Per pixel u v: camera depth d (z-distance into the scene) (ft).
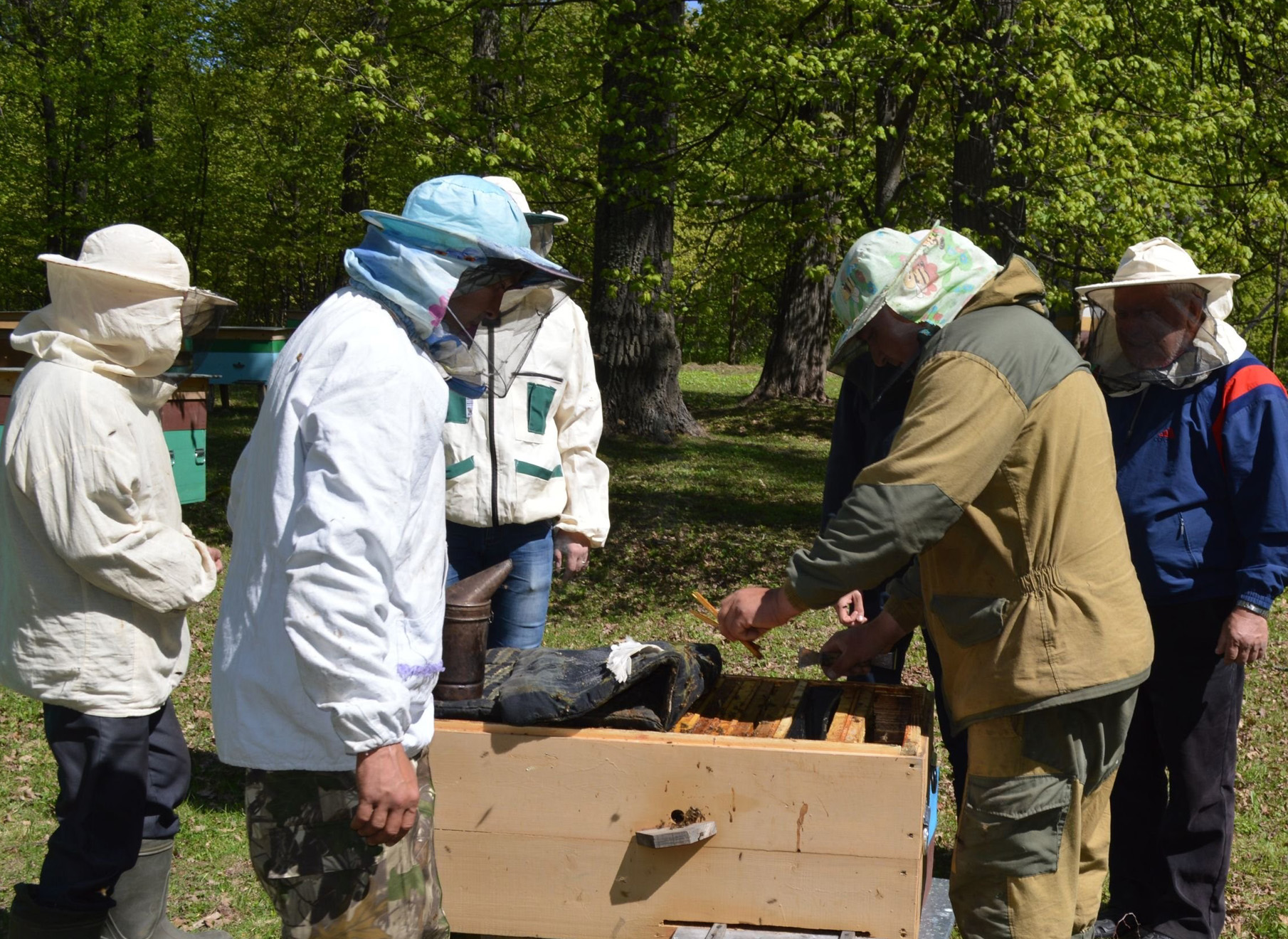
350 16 54.85
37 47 63.21
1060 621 7.63
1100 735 7.84
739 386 79.10
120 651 9.39
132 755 9.47
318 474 6.39
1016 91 28.19
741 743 8.05
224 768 15.65
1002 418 7.46
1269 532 10.19
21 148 65.77
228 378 55.06
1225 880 11.23
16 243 64.90
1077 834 7.91
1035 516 7.66
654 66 31.35
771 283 72.18
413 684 6.71
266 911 11.76
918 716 9.11
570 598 27.55
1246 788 15.67
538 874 8.36
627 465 44.09
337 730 6.27
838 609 10.68
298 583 6.23
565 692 8.36
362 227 74.43
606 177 32.86
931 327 8.14
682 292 34.30
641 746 8.13
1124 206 27.43
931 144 36.78
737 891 8.10
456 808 8.38
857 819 7.88
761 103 30.83
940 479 7.38
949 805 14.87
